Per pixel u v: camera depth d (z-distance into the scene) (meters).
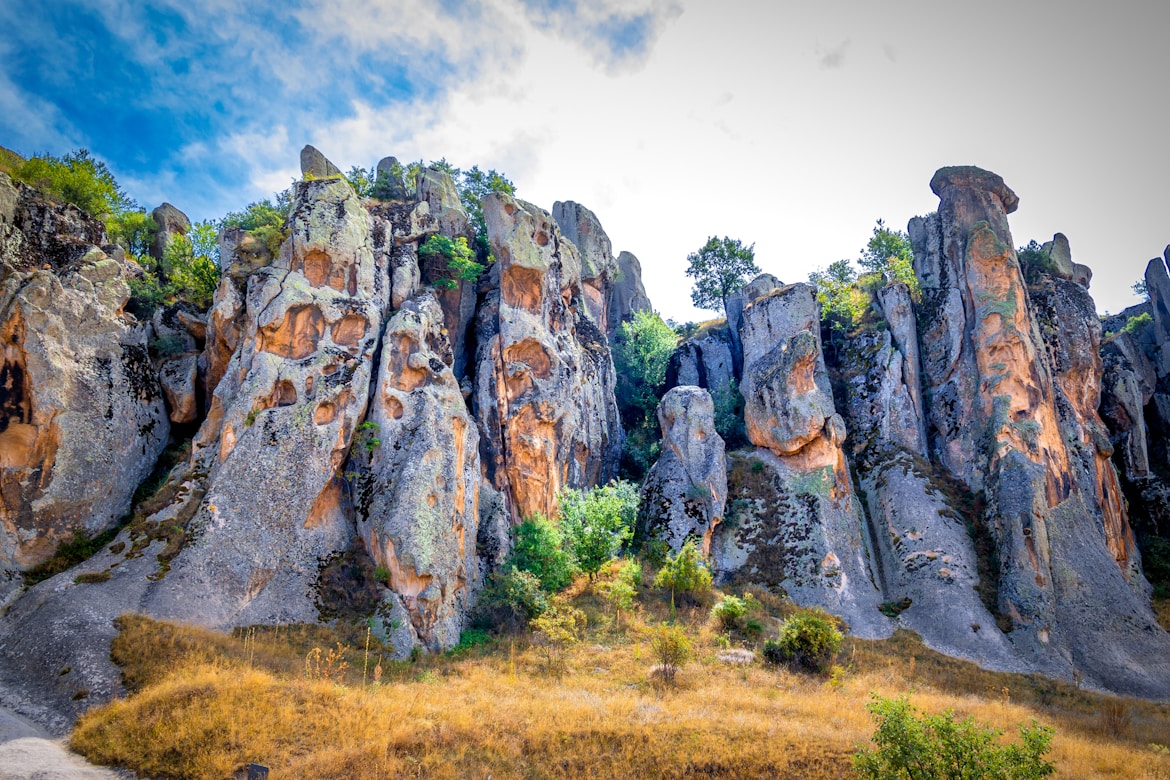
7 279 34.66
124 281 40.25
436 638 32.75
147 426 38.56
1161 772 23.09
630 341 68.81
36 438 33.03
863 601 44.69
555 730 23.00
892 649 39.69
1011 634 41.41
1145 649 41.12
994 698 33.72
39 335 34.31
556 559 40.09
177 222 58.91
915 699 29.94
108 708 22.08
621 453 59.72
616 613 38.00
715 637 36.00
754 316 62.03
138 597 29.30
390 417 38.81
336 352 38.78
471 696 26.17
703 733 23.14
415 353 41.00
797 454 52.28
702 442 51.50
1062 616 42.31
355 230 42.41
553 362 48.75
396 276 45.44
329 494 36.66
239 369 37.59
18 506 32.00
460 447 39.81
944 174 61.41
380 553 34.56
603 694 27.38
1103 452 55.00
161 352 42.16
